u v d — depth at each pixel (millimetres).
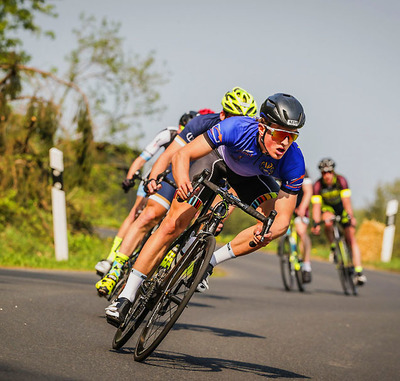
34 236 19875
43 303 8133
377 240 34688
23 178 20406
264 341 8211
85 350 5871
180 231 6336
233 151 6277
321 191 15961
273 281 19969
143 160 9211
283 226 6305
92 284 12148
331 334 9633
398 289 19719
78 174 21125
